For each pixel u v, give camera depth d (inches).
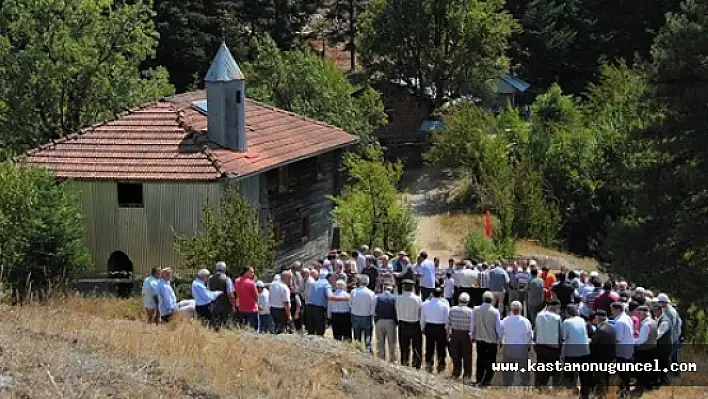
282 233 1202.0
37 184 959.6
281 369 577.0
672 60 1258.6
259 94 1889.8
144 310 844.6
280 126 1275.8
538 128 1879.9
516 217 1577.3
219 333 658.8
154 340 581.0
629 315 716.0
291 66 1964.8
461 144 1927.9
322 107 1943.9
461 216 1870.1
